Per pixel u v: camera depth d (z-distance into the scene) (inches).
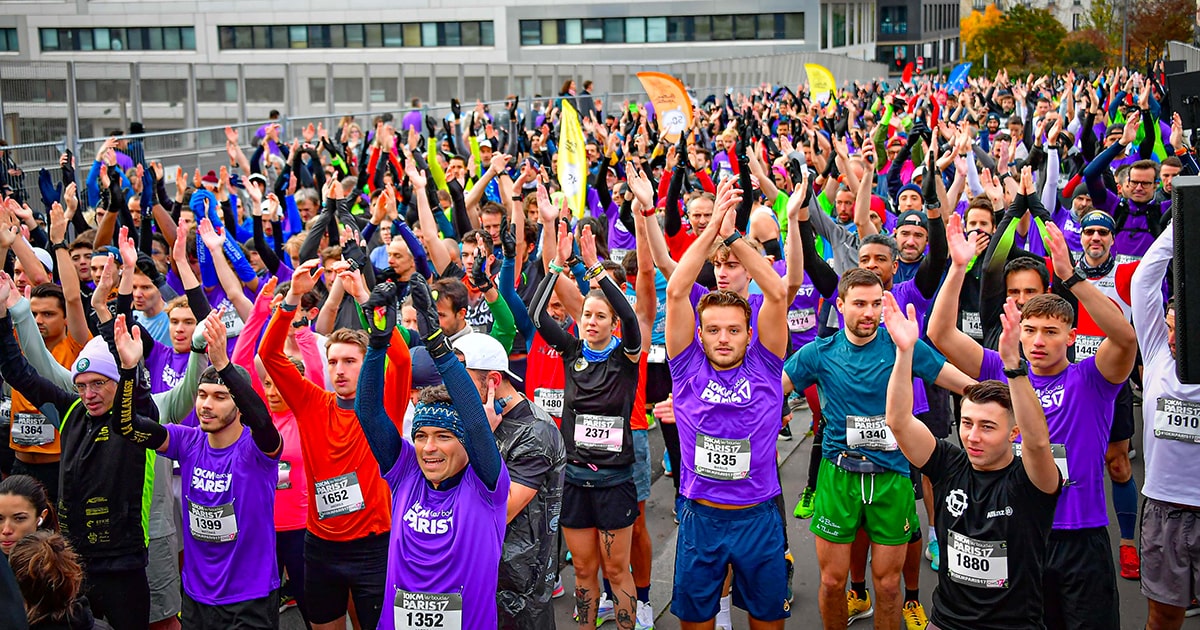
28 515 194.2
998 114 777.6
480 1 2042.3
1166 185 391.9
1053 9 3132.4
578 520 238.5
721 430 217.9
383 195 342.0
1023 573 187.8
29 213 312.5
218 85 829.2
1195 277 129.6
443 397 176.4
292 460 239.0
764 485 219.6
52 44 2025.1
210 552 215.3
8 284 232.1
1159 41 1847.9
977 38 2519.7
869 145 357.1
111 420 216.7
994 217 337.4
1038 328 216.8
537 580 199.3
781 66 1630.2
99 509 221.3
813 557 290.4
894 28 2832.2
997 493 188.5
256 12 2017.7
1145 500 230.2
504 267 272.8
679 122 514.0
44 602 159.9
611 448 235.8
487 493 179.3
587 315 237.1
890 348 225.1
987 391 186.2
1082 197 395.2
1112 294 327.0
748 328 219.6
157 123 767.1
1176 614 228.4
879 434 224.2
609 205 457.7
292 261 374.3
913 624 246.5
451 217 450.3
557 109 900.6
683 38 2084.2
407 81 991.0
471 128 666.8
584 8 2065.7
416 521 178.4
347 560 219.9
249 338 250.1
